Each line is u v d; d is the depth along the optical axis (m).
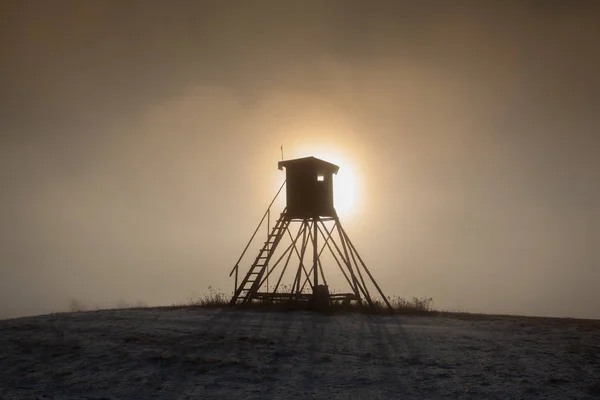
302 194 31.80
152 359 17.73
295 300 30.64
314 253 30.89
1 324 24.55
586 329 21.98
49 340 20.64
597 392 13.88
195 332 21.50
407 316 26.81
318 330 21.88
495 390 14.12
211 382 15.43
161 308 30.52
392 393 14.10
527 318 26.02
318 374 15.88
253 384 15.16
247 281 31.41
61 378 16.27
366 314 27.61
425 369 16.09
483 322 24.27
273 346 19.00
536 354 17.55
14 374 16.84
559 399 13.41
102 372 16.69
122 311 28.61
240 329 22.12
